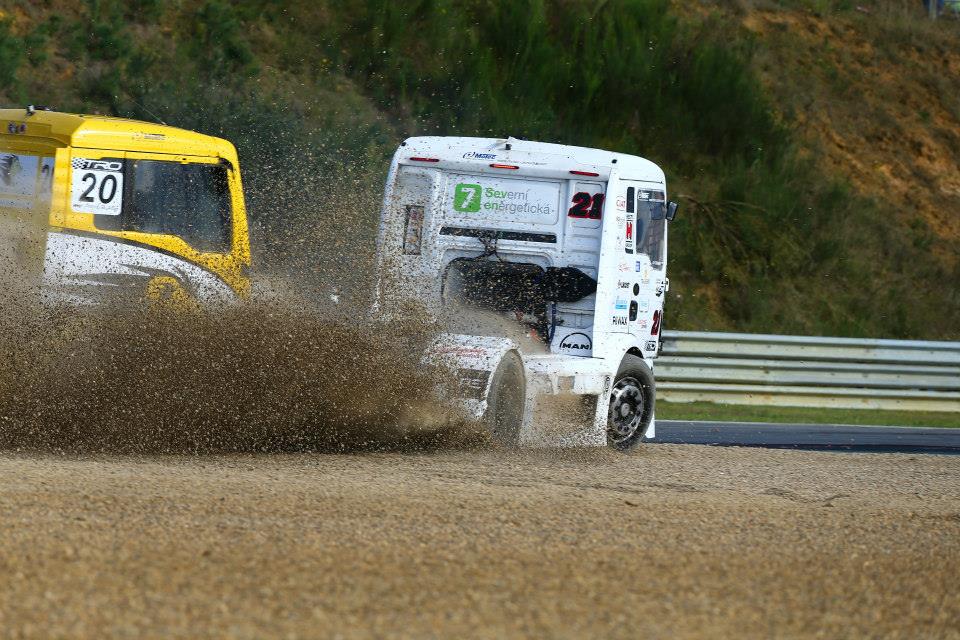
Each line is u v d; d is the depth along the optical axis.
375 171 78.94
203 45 88.81
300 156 77.69
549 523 25.22
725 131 102.88
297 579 19.03
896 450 52.44
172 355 36.50
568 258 45.16
